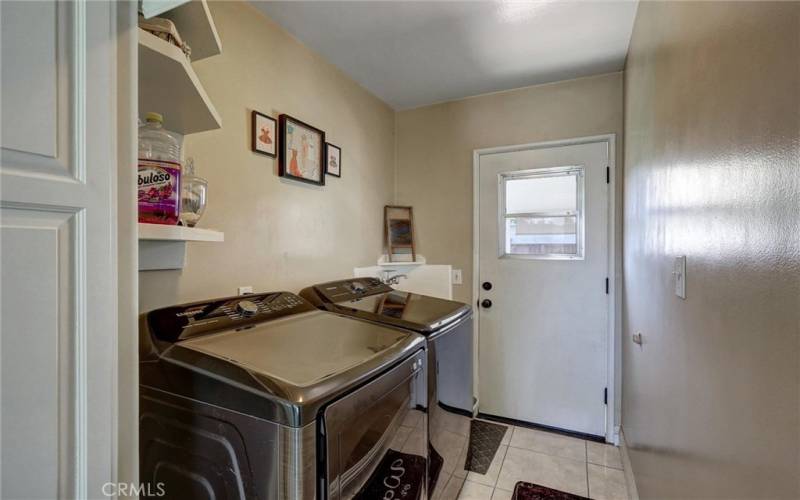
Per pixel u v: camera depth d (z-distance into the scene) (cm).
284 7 169
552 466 215
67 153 50
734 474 70
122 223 59
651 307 144
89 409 52
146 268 122
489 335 274
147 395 101
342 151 233
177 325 111
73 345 51
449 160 285
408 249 287
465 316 193
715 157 81
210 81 146
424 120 292
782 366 54
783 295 54
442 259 288
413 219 296
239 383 88
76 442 51
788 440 53
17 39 46
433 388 155
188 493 94
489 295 274
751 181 64
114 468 56
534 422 262
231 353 101
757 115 62
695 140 94
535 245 264
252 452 86
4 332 44
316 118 209
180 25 110
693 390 94
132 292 60
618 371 239
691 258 96
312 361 103
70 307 50
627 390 210
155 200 95
